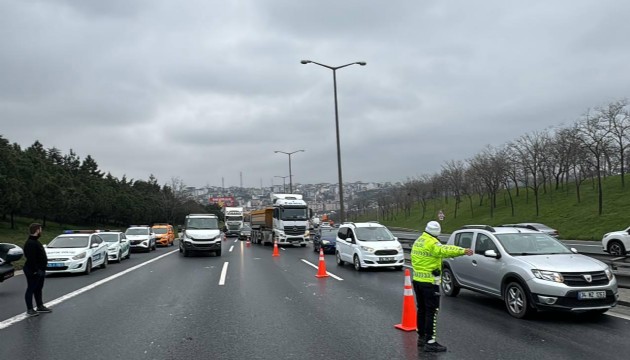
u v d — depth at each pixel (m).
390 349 6.73
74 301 11.14
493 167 50.59
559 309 8.12
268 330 7.96
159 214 84.38
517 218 49.00
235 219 62.66
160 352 6.73
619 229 34.88
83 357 6.51
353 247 17.77
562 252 9.41
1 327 8.37
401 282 14.02
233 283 14.00
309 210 34.72
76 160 76.12
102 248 19.33
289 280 14.59
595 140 37.66
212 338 7.47
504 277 9.11
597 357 6.21
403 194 80.12
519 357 6.26
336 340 7.25
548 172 51.44
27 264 9.51
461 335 7.48
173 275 16.47
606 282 8.27
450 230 57.72
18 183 41.28
